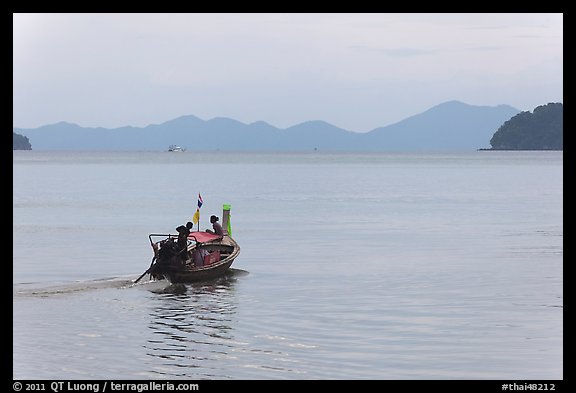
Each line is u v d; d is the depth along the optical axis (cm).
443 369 2106
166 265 3275
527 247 4653
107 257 4203
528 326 2542
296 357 2208
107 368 2109
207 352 2252
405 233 5478
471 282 3378
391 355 2222
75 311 2770
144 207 7600
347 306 2858
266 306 2866
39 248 4581
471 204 8225
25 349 2273
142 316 2698
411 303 2916
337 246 4709
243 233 5475
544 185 11894
